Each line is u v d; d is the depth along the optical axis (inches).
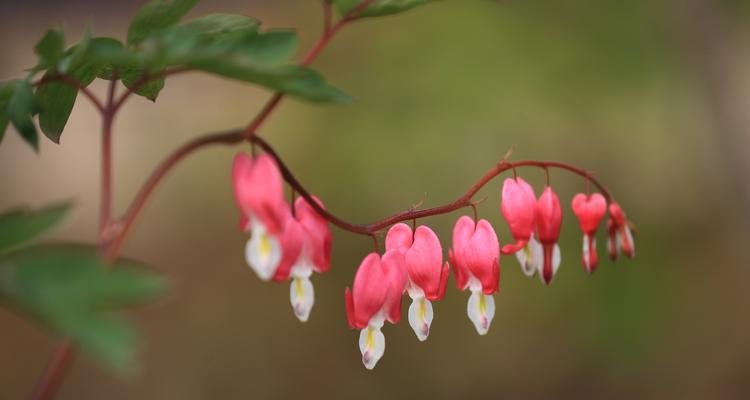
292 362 73.3
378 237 23.2
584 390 69.1
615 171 59.2
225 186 81.5
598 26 56.9
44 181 84.1
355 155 57.5
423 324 23.2
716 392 66.6
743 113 58.8
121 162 83.6
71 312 20.0
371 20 60.8
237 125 82.1
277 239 21.3
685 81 57.3
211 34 22.1
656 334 61.2
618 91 56.4
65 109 22.6
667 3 56.9
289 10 68.2
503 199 23.6
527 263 23.7
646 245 61.1
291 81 20.8
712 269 67.1
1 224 20.5
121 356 19.9
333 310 74.5
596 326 61.2
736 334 68.1
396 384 72.7
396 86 57.3
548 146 56.8
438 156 55.8
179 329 74.0
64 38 21.5
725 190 64.1
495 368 72.0
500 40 56.5
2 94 21.8
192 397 70.4
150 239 79.2
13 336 71.9
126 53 21.3
